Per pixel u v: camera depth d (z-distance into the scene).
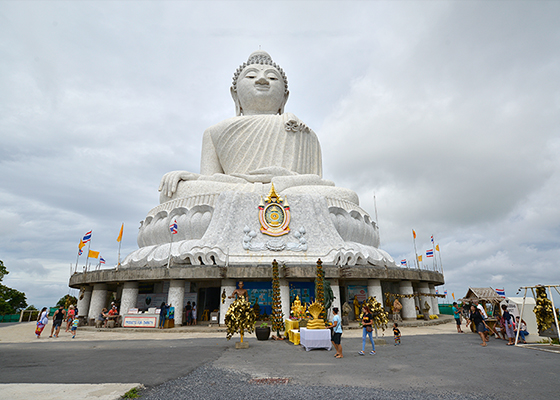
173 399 6.46
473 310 14.05
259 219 24.58
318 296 15.64
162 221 26.97
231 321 13.68
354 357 10.90
